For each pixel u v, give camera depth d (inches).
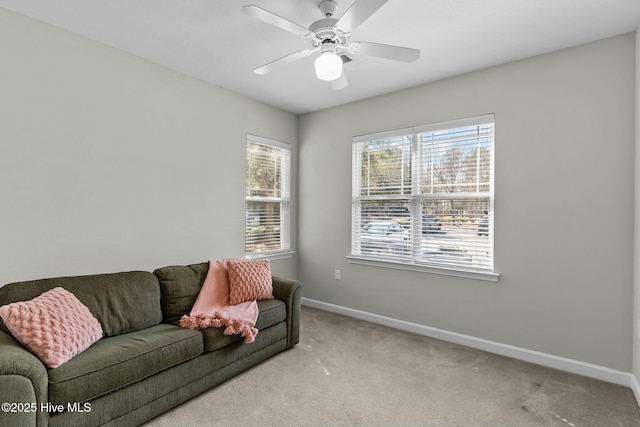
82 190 96.6
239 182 142.8
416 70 116.3
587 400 83.8
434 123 126.2
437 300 125.7
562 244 101.1
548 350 103.3
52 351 62.1
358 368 100.0
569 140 99.7
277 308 107.1
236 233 141.7
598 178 95.4
